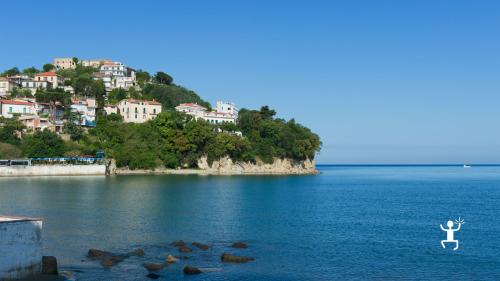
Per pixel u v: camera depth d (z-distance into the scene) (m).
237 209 89.44
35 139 177.62
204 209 87.31
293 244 56.41
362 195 136.00
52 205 87.56
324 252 52.31
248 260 47.31
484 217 85.38
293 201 109.00
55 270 37.44
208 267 44.41
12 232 32.97
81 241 54.72
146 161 197.88
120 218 72.94
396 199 123.56
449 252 53.25
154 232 61.72
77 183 141.62
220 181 172.00
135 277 40.41
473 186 194.12
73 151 180.62
